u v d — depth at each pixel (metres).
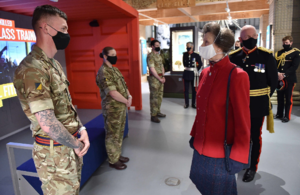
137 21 5.06
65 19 1.31
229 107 1.31
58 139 1.19
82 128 1.48
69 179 1.35
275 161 2.83
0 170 2.77
